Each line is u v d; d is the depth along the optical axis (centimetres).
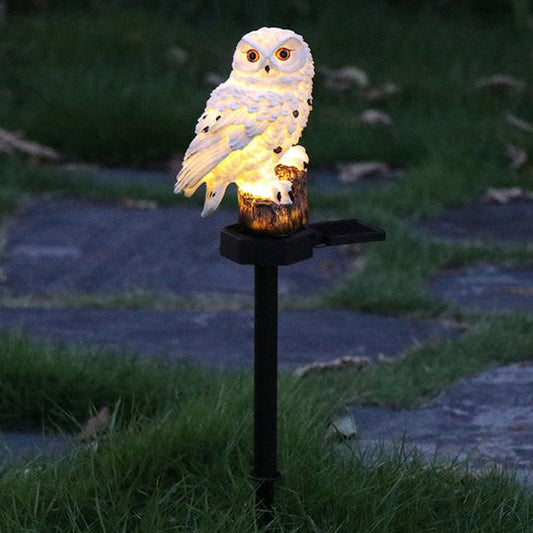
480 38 2055
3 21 1914
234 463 689
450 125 1638
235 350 973
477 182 1485
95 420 774
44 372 830
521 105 1753
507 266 1223
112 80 1719
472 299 1116
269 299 581
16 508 636
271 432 604
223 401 762
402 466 687
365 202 1381
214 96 554
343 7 2141
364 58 1928
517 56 1972
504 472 709
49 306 1082
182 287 1145
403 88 1791
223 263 1220
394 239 1238
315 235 575
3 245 1262
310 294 1130
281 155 561
